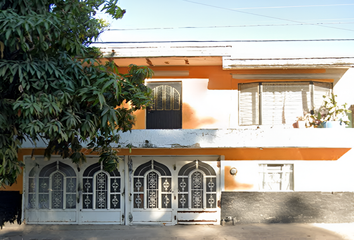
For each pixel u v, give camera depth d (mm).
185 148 9250
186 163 9586
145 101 5602
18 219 9484
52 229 9016
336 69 9602
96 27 6137
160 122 9930
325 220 9336
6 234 8523
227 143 8484
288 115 9617
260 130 8469
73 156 6449
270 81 9727
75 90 4777
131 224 9508
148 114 9977
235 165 9508
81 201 9594
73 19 4922
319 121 9094
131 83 5824
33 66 4352
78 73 4871
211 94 9805
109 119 4797
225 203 9445
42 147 8594
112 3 5898
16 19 3863
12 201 9516
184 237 8203
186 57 9016
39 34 3975
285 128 8500
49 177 9602
